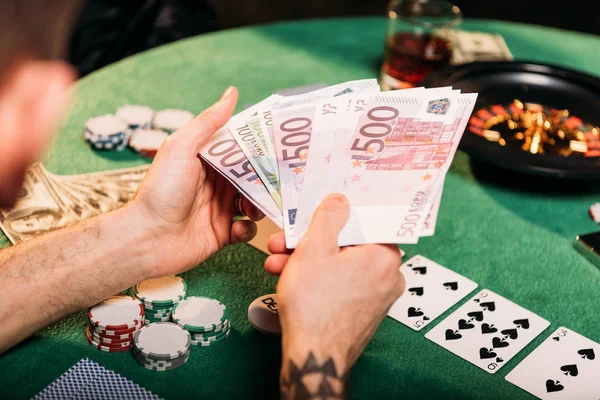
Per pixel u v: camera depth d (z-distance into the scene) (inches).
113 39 117.1
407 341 56.7
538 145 81.6
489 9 216.7
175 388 50.4
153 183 55.6
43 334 54.6
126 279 56.9
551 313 61.1
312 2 212.5
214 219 61.9
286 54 105.5
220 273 62.6
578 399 52.3
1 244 62.8
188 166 55.9
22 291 53.4
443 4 96.4
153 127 82.7
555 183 79.5
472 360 55.2
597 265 67.5
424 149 60.7
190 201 57.1
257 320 56.3
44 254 55.6
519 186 78.8
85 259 55.5
